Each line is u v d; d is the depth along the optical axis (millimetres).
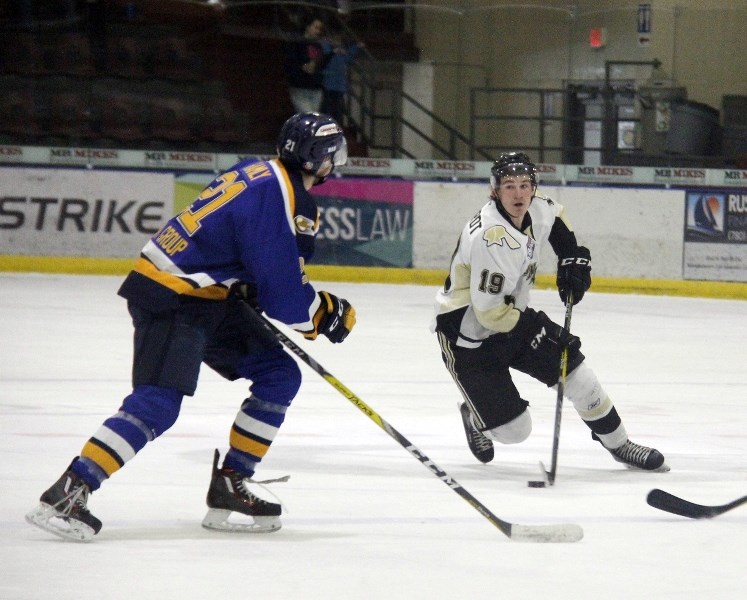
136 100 31953
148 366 7355
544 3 31234
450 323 10211
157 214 27922
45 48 31938
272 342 7832
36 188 27797
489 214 9867
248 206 7363
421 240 27672
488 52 31344
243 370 7867
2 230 27844
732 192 26391
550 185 27266
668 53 28891
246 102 33500
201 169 27938
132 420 7273
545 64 30484
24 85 31453
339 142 7711
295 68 31469
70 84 31766
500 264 9727
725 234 26469
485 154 30984
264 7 33281
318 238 27953
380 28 32906
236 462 7785
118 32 32688
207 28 33469
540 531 7605
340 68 31641
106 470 7258
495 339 10117
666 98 28672
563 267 10508
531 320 10312
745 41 28250
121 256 27922
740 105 28391
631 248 26953
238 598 6219
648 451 10258
